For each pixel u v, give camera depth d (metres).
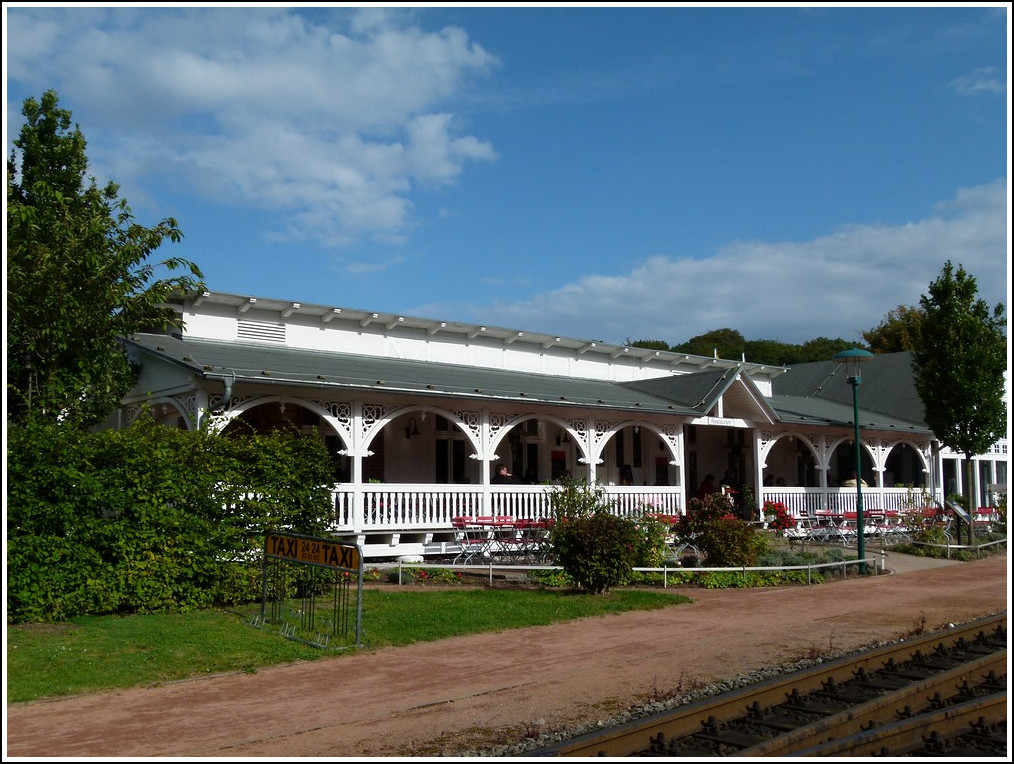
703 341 74.88
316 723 7.74
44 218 14.57
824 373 37.00
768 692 8.30
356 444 17.97
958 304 25.14
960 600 14.74
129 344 18.50
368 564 17.86
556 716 8.00
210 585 12.45
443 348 24.61
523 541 18.92
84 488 11.35
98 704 8.30
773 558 18.06
